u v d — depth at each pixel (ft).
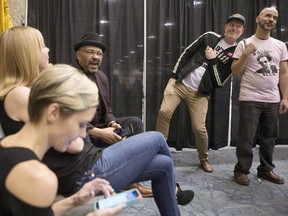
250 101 8.54
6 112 3.68
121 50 11.44
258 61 8.45
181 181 8.86
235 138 12.21
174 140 11.84
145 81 11.62
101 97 7.35
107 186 3.36
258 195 8.03
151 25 11.44
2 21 7.30
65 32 11.04
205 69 9.52
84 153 4.20
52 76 2.47
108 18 11.15
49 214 2.35
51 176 2.35
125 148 4.47
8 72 3.92
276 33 11.90
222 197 7.86
